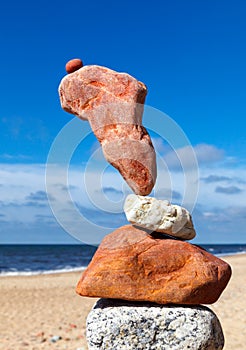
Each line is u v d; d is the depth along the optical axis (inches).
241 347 325.7
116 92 207.6
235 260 1274.6
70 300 575.8
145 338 196.5
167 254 202.1
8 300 573.9
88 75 210.5
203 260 204.1
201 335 196.4
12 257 1822.1
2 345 349.4
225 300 509.4
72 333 388.5
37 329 406.9
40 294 628.4
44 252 2340.1
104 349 198.1
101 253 205.5
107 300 209.3
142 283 198.1
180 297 197.5
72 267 1247.5
